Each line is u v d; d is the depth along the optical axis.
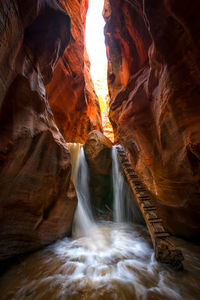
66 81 12.66
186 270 3.15
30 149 3.55
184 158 3.50
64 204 5.09
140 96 6.06
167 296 2.45
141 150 5.93
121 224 7.28
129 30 7.96
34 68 4.09
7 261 3.31
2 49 2.46
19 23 3.01
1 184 2.91
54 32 4.89
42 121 4.21
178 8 2.62
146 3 3.10
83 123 17.30
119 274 3.06
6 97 2.94
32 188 3.87
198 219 4.21
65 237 5.15
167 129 3.86
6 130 2.84
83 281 2.83
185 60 3.01
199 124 3.06
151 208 4.27
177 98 3.31
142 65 7.73
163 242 3.46
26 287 2.66
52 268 3.28
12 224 3.46
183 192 4.18
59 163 4.88
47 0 4.45
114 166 8.60
